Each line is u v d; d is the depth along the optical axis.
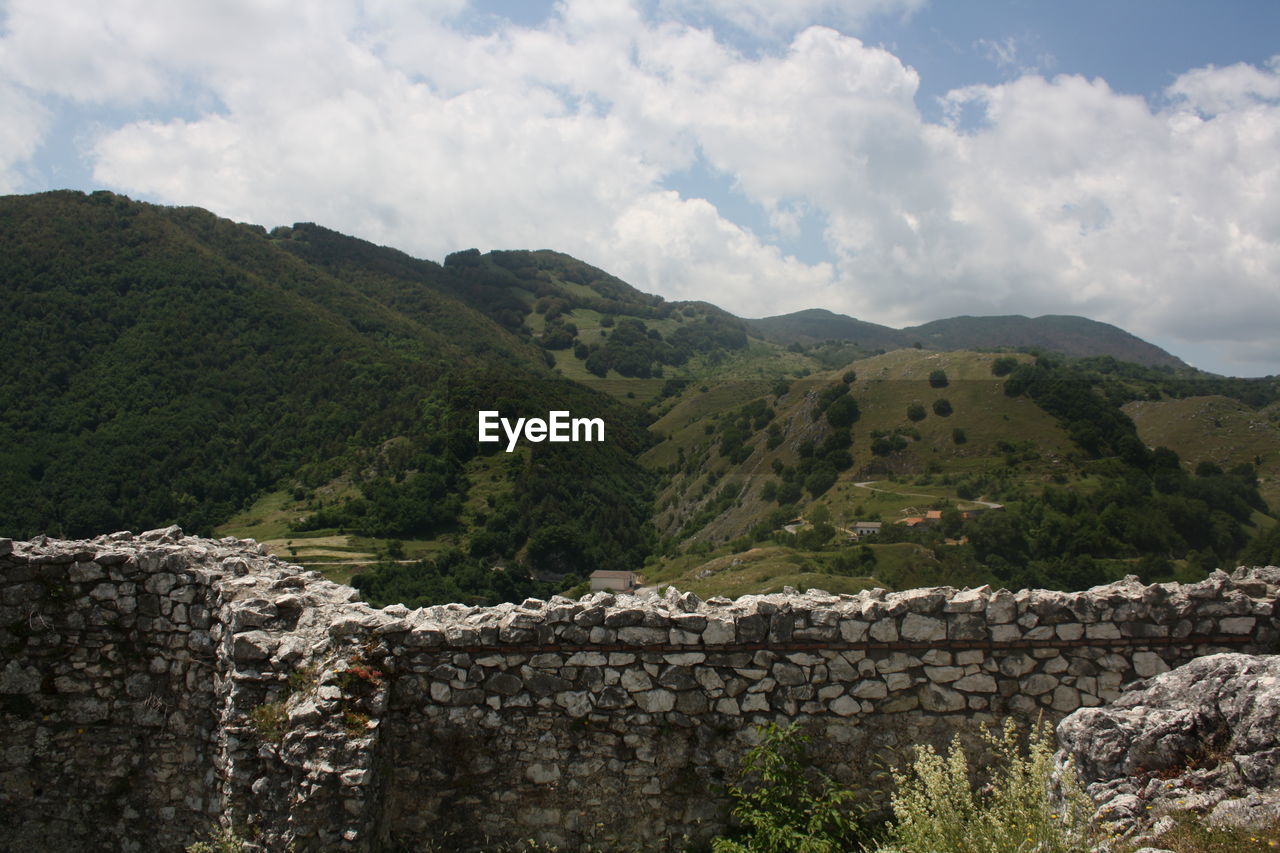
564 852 7.18
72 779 7.89
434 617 7.63
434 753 7.24
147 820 7.82
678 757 7.23
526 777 7.25
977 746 7.14
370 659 7.03
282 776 6.36
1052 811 5.19
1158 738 5.59
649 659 7.32
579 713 7.28
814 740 7.21
